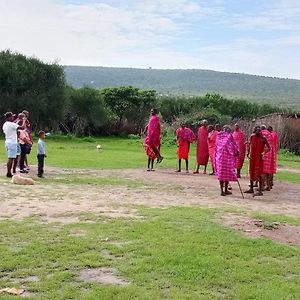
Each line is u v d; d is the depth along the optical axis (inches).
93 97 1888.5
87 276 256.5
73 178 660.7
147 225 366.0
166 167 870.4
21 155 671.1
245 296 230.8
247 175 808.3
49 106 1720.0
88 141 1581.0
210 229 359.3
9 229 346.6
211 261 279.6
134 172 770.2
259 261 289.1
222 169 566.6
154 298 224.7
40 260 278.2
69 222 376.2
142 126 2016.5
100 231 345.4
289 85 6166.3
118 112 2012.8
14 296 225.6
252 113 2046.0
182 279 251.6
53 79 1766.7
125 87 2022.6
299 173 874.8
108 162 896.9
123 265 272.4
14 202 450.0
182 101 2085.4
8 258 279.4
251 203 521.7
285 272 270.8
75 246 304.8
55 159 912.3
